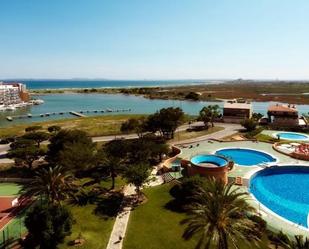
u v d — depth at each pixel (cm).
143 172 4791
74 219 3803
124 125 8644
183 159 6419
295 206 4628
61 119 14125
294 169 6312
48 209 3422
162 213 4350
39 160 7025
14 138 8812
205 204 2872
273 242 3497
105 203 4741
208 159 5934
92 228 3953
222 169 5209
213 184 3197
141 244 3569
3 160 7044
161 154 6925
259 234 3384
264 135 9494
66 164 5231
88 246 3538
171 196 4919
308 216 4297
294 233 3678
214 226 2620
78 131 6925
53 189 3997
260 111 17075
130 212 4412
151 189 5272
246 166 6281
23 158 6184
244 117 11831
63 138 6438
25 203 4759
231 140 8731
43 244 3322
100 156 5719
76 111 18212
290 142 8319
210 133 9825
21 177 6022
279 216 4162
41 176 4041
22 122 14175
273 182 5678
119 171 5369
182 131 10181
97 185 5497
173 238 3675
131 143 6662
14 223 4178
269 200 4841
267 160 6944
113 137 9500
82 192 5144
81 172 6191
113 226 4006
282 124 10925
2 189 5481
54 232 3309
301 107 19125
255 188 5356
